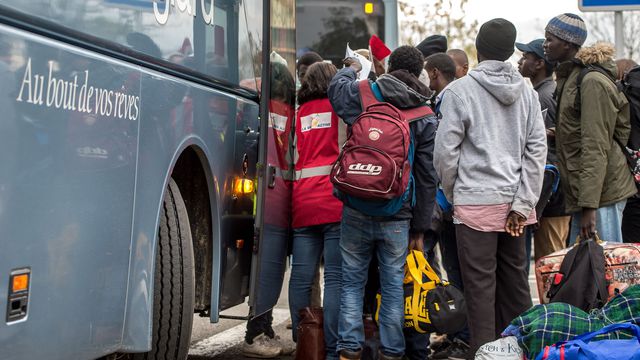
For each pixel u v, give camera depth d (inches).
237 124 209.6
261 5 231.0
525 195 206.8
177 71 178.5
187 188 198.4
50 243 133.9
